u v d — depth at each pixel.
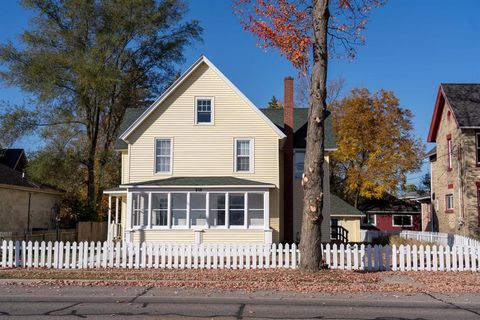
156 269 19.77
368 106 54.00
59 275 17.92
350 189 54.28
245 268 19.97
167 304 12.36
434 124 37.59
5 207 33.53
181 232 27.16
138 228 27.12
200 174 28.72
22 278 17.25
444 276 18.17
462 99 33.56
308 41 18.22
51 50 39.50
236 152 28.81
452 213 34.09
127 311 11.28
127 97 42.56
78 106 39.59
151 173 28.66
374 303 12.95
